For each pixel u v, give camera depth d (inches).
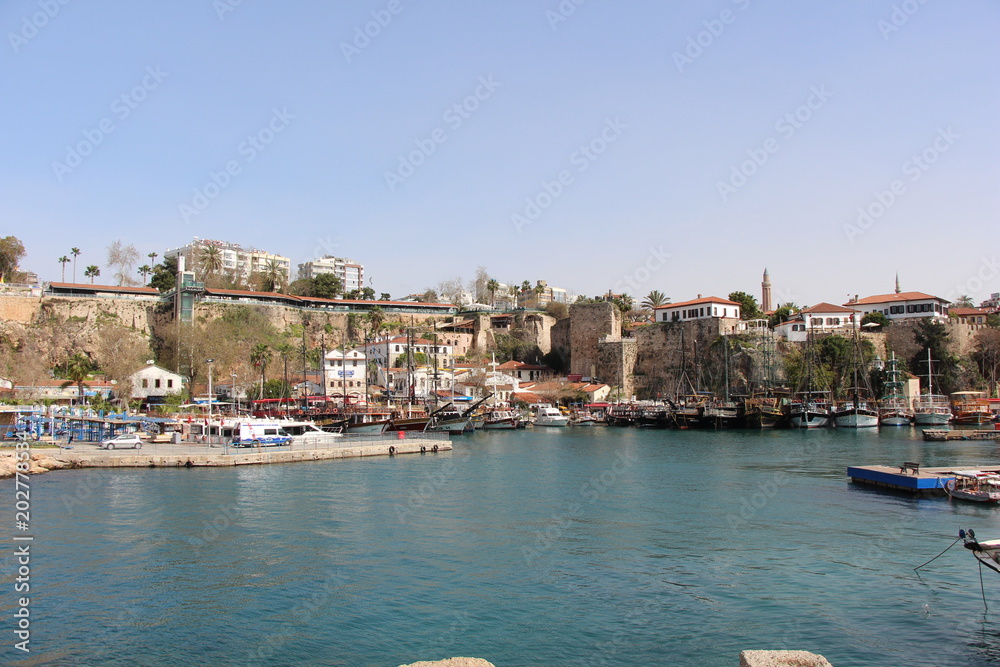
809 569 1120.2
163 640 860.0
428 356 5816.9
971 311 6067.9
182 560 1179.3
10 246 5644.7
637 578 1087.6
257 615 940.6
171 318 5265.8
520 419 4562.0
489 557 1202.6
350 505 1637.6
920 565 1131.9
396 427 3636.8
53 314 4938.5
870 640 844.0
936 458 2486.5
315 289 6884.8
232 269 7701.8
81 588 1039.6
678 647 837.8
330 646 845.2
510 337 6697.8
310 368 5383.9
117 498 1706.4
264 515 1521.9
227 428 2997.0
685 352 5452.8
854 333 4820.4
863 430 3998.5
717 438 3587.6
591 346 5984.3
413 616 937.5
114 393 4087.1
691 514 1535.4
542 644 849.5
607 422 4847.4
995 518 1454.2
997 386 4995.1
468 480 2038.6
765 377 4869.6
